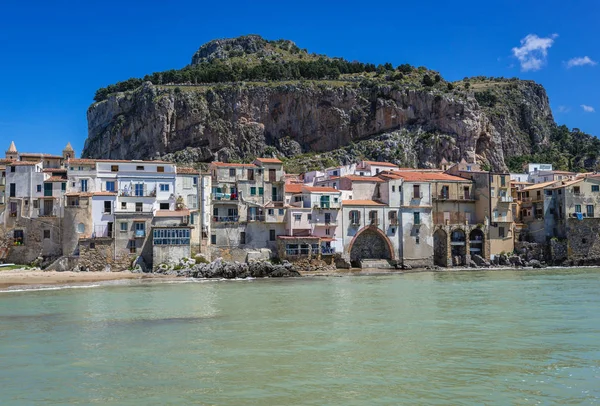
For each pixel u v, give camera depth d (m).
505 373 37.00
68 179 113.75
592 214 147.88
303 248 121.44
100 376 36.78
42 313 62.81
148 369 38.31
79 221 109.12
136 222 109.62
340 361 39.97
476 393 33.03
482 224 142.88
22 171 113.06
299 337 48.25
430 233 136.88
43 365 39.62
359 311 62.91
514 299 73.19
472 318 57.62
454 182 142.88
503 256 142.50
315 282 100.44
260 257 119.50
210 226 118.75
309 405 31.08
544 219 147.38
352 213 129.75
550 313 60.94
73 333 50.88
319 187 132.00
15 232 111.88
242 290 86.38
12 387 34.66
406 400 31.84
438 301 71.38
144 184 115.81
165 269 106.31
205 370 37.91
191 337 48.69
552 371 37.44
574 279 103.75
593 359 40.44
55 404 31.62
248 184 124.19
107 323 55.97
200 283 98.62
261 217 122.00
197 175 119.19
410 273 122.69
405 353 42.25
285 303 70.25
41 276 98.75
